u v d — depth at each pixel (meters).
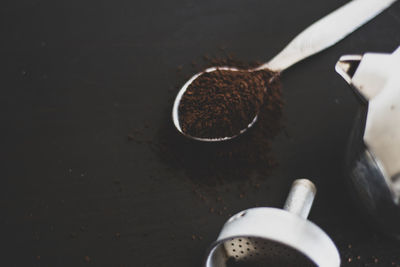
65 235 0.38
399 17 0.41
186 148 0.39
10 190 0.39
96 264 0.37
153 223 0.38
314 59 0.40
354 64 0.32
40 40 0.42
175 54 0.41
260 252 0.34
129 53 0.42
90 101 0.41
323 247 0.32
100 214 0.38
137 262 0.37
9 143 0.40
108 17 0.43
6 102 0.41
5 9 0.43
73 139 0.40
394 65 0.32
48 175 0.39
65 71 0.41
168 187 0.38
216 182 0.38
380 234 0.37
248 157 0.38
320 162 0.38
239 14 0.42
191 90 0.39
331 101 0.40
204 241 0.37
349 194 0.37
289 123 0.39
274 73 0.39
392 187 0.32
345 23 0.40
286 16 0.42
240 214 0.33
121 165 0.39
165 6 0.43
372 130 0.32
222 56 0.41
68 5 0.43
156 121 0.40
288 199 0.35
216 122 0.38
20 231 0.38
